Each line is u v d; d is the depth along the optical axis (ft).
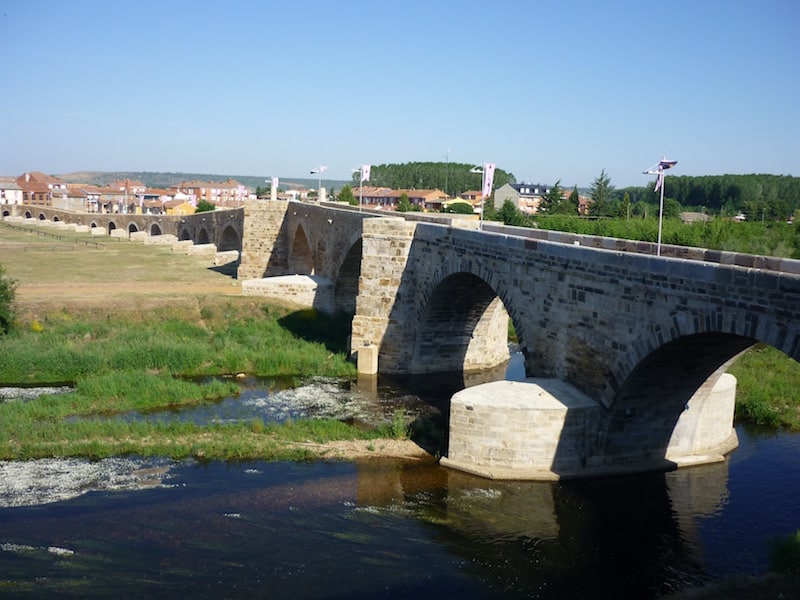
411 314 186.91
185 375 179.52
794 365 179.73
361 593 83.97
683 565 92.79
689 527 102.32
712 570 91.56
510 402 117.19
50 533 95.45
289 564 89.61
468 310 187.21
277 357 188.65
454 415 120.47
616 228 333.62
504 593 85.35
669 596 82.43
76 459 122.11
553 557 93.81
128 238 483.92
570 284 121.08
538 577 89.10
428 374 188.96
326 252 248.52
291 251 295.69
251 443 128.77
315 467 121.08
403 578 87.51
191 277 295.07
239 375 181.37
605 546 96.68
